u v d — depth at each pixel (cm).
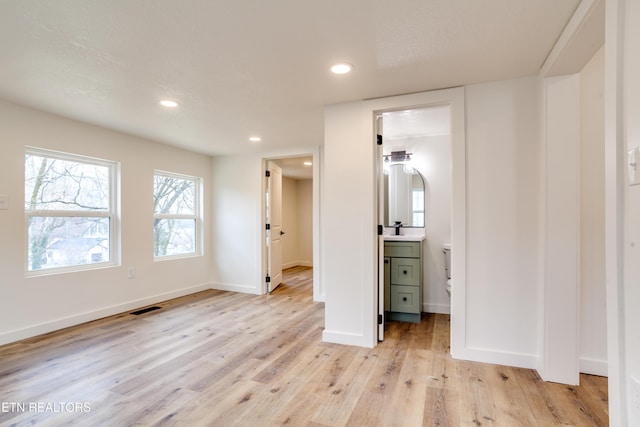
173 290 440
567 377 208
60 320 313
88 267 346
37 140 295
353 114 275
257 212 477
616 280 109
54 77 226
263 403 188
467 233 243
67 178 331
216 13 156
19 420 171
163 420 172
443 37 179
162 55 197
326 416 176
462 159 244
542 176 216
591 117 222
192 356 252
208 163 502
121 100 271
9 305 278
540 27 170
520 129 232
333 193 280
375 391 201
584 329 223
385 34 176
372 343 268
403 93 258
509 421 171
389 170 399
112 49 189
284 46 188
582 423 169
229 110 296
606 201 115
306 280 581
